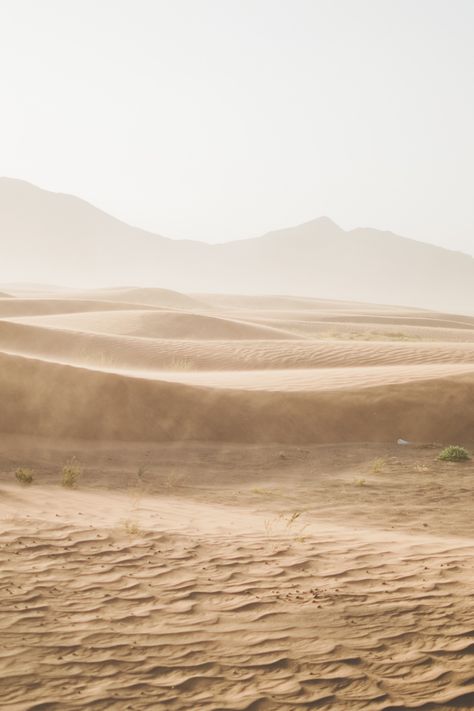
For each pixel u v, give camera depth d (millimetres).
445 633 6199
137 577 7895
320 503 13453
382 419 21703
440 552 9227
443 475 16609
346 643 6023
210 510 12297
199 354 38281
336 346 40219
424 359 36125
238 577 7980
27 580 7617
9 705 4836
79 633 6219
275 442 20156
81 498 12586
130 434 19406
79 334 41156
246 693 5086
